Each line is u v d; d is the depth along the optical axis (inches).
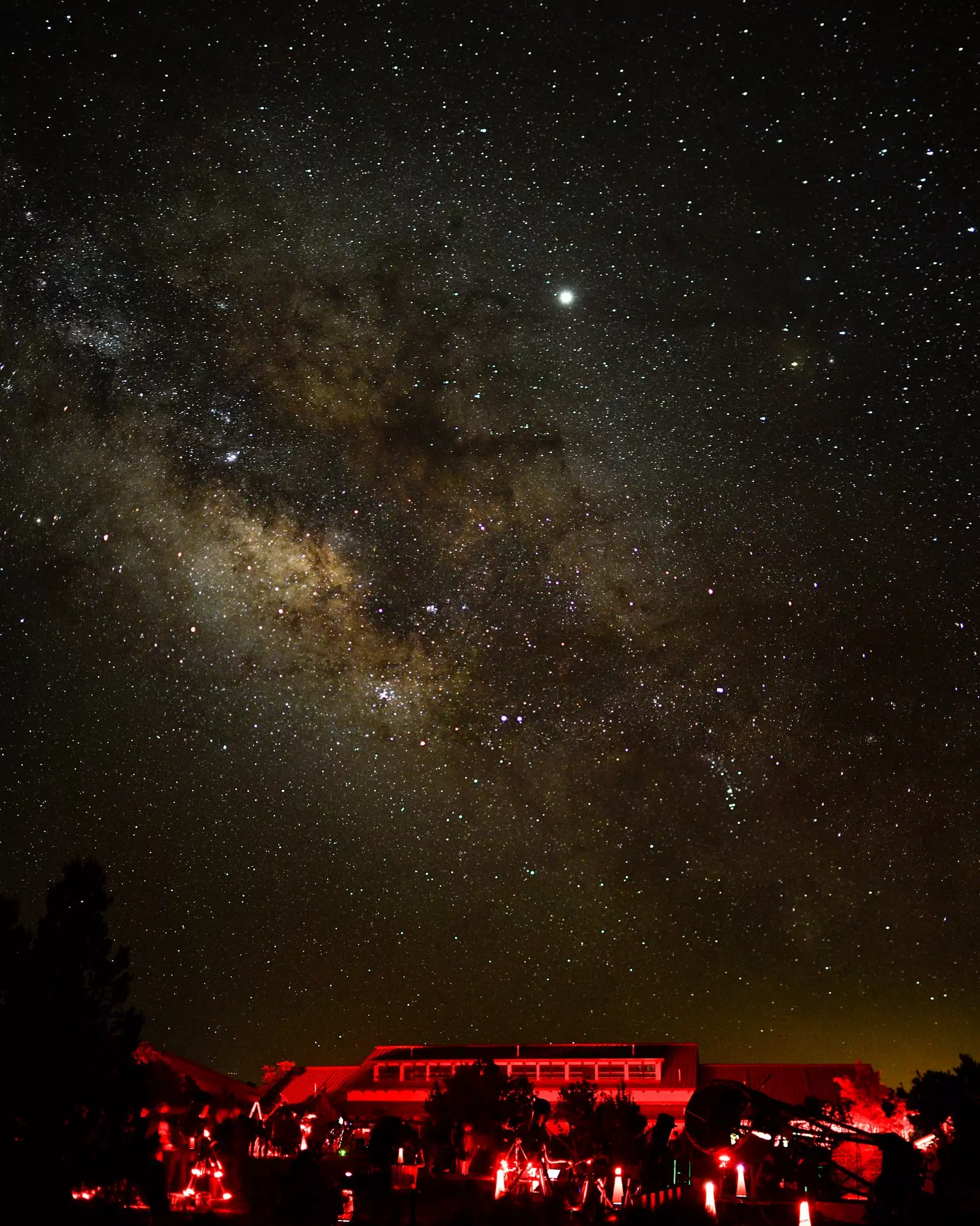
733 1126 247.1
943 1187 311.7
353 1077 1202.6
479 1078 690.8
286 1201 345.7
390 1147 333.4
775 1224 259.3
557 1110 669.3
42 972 337.7
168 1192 405.1
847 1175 258.2
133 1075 342.3
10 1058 321.4
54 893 358.9
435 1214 377.1
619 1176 359.6
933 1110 336.2
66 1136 319.6
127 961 358.0
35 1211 310.2
